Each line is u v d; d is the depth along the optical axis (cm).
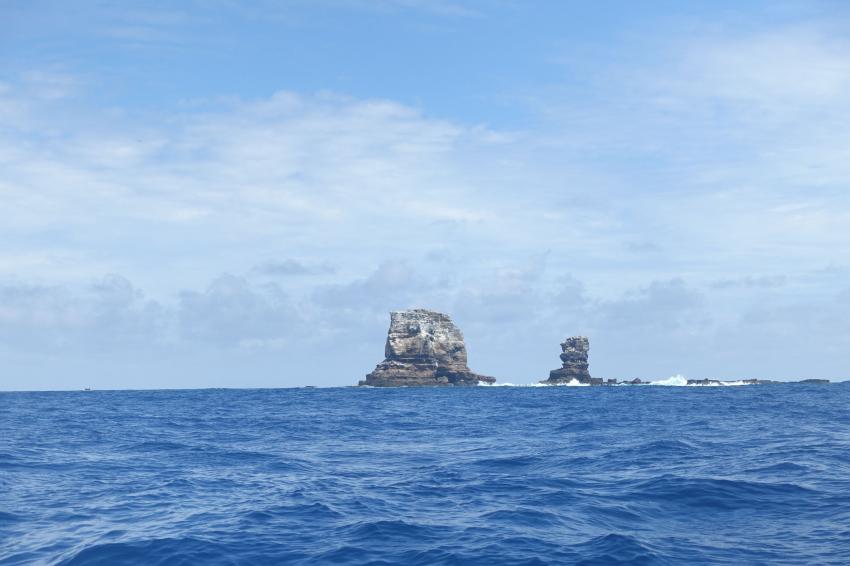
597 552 1435
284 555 1470
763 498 1891
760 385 18725
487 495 2080
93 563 1441
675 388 15925
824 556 1358
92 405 9606
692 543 1488
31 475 2622
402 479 2433
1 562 1470
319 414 6850
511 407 7800
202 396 13988
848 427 4088
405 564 1400
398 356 19188
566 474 2442
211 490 2266
